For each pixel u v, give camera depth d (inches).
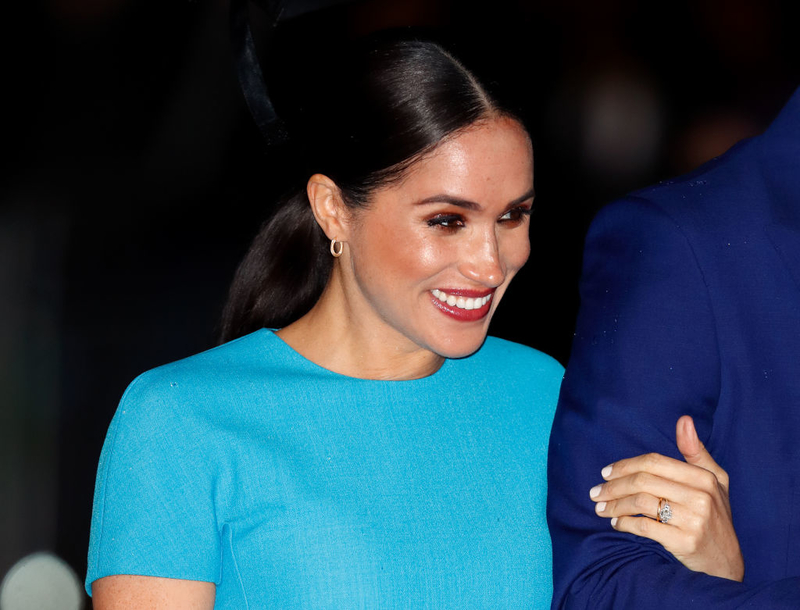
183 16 1364.4
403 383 281.4
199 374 272.1
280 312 308.3
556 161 1359.5
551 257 1078.4
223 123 1349.7
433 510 269.3
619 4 1374.3
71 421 884.0
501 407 291.4
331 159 264.4
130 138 1339.8
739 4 1355.8
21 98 1349.7
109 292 1106.1
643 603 250.2
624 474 259.8
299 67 277.6
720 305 264.2
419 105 246.7
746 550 266.1
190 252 1190.3
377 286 262.2
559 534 270.8
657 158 1362.0
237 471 262.4
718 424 267.3
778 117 281.4
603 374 271.0
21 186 1264.8
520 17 1374.3
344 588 256.4
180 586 257.1
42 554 736.3
